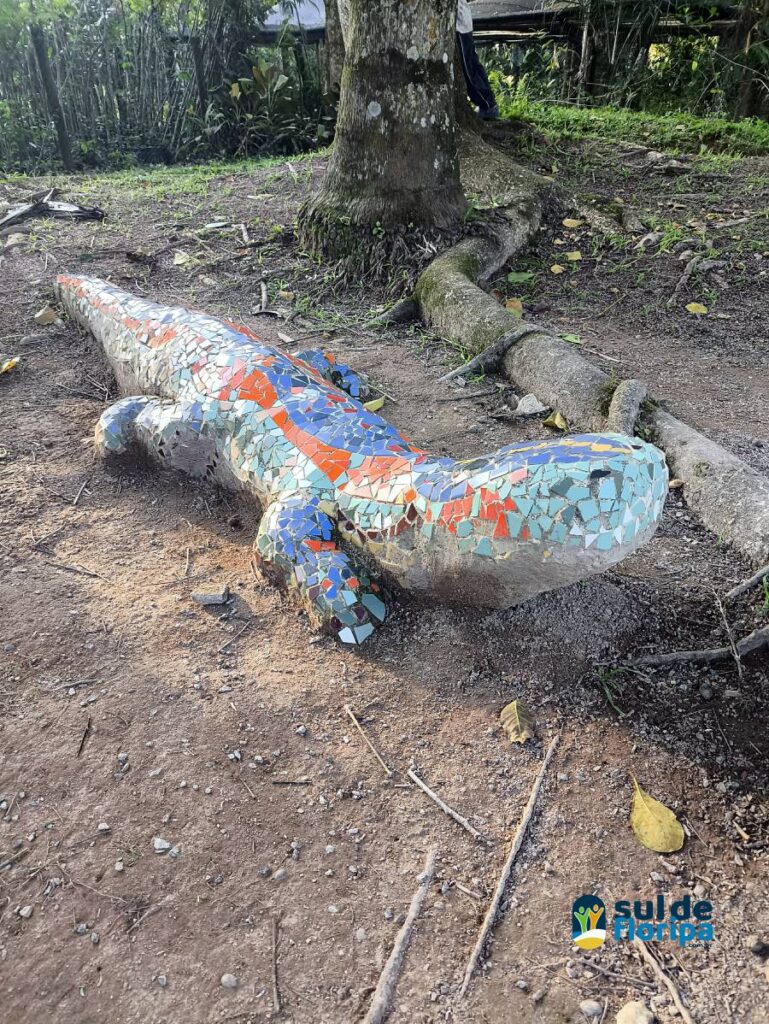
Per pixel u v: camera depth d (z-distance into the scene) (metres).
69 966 2.10
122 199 8.35
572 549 2.47
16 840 2.39
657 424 4.23
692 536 3.64
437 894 2.28
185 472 3.89
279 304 6.18
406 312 5.93
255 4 13.40
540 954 2.15
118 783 2.55
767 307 6.24
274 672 2.95
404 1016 2.02
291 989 2.07
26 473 4.02
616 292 6.48
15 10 11.21
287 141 12.79
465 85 9.05
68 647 3.02
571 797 2.54
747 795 2.54
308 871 2.33
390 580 3.14
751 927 2.20
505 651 3.00
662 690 2.88
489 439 4.40
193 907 2.24
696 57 13.27
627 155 9.30
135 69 12.66
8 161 11.64
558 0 13.63
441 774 2.61
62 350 5.27
